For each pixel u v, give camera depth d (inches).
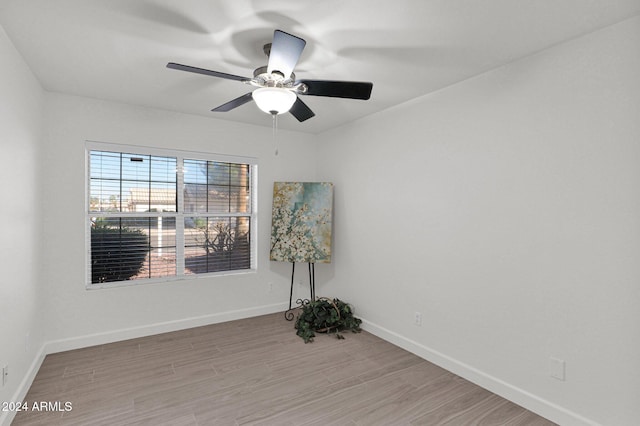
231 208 163.9
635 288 72.0
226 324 155.3
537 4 67.5
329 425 83.4
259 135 167.3
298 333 142.6
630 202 72.6
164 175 146.1
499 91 97.1
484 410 90.0
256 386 101.3
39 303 112.8
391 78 105.7
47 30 78.2
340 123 160.4
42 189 117.3
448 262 112.3
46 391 96.9
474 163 104.0
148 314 141.3
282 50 67.1
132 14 72.0
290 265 177.8
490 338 99.8
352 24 75.4
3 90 77.8
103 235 134.3
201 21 74.6
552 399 85.6
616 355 74.6
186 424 83.2
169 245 147.9
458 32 78.5
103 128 130.3
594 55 77.7
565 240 83.0
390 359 120.0
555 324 85.0
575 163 81.1
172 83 111.7
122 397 94.4
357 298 153.7
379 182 141.1
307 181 181.8
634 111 71.9
